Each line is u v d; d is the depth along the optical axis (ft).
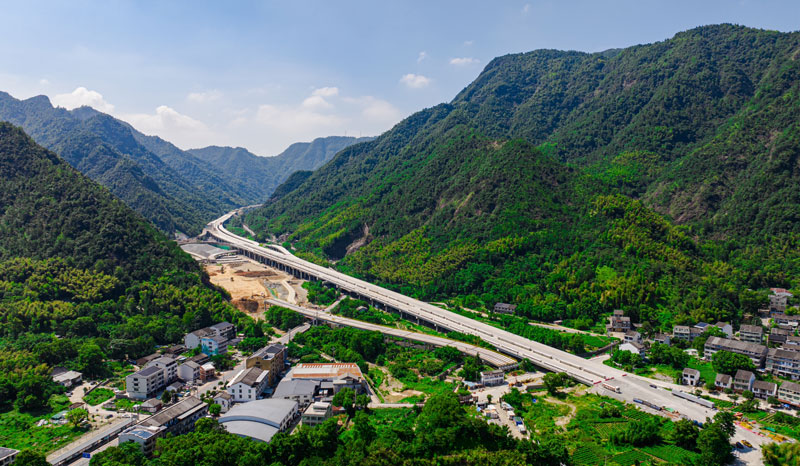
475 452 570.87
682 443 610.65
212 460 536.42
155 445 598.34
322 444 584.40
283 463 568.41
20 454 531.91
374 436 615.57
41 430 644.27
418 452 577.43
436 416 628.28
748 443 606.96
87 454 588.91
